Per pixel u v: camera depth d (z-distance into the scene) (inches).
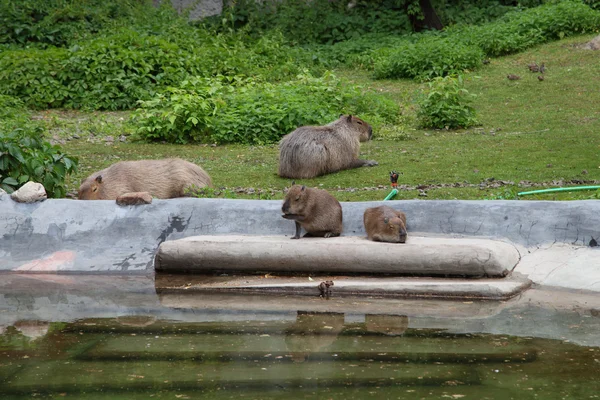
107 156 594.6
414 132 671.1
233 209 371.2
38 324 274.1
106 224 373.1
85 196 394.9
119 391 204.8
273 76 907.4
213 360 231.0
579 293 303.3
